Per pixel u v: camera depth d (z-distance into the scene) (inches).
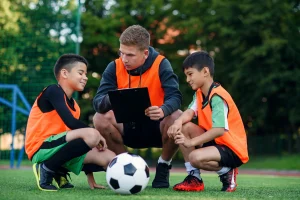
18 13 504.7
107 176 122.4
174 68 812.0
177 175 306.2
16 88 415.8
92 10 876.0
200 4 830.5
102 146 138.4
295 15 814.5
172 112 146.9
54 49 505.7
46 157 131.0
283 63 744.3
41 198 110.2
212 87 140.9
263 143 723.4
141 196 117.6
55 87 136.0
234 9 770.2
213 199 115.8
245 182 221.6
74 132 129.7
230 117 139.9
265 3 748.6
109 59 858.1
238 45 768.3
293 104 756.6
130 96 137.3
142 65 153.8
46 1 508.1
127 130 158.1
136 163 122.3
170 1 853.2
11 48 499.8
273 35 737.6
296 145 713.6
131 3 827.4
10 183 164.6
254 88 764.6
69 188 142.4
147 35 149.2
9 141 534.3
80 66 140.1
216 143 139.8
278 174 457.7
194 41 821.9
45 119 135.1
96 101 153.5
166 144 150.4
